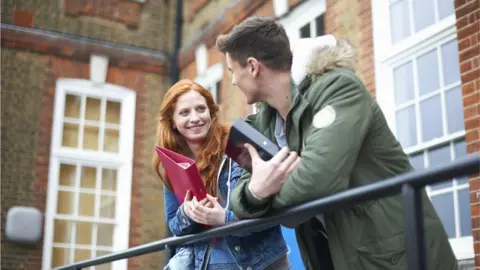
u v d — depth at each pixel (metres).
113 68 9.51
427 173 1.19
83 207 9.08
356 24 5.95
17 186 8.63
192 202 2.12
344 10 6.14
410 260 1.21
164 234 9.34
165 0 10.04
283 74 1.90
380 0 5.69
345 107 1.65
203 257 2.30
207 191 2.35
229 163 2.36
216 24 8.57
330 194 1.55
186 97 2.44
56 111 9.04
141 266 9.11
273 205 1.64
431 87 5.19
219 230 1.90
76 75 9.26
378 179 1.75
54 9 9.27
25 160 8.73
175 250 2.43
